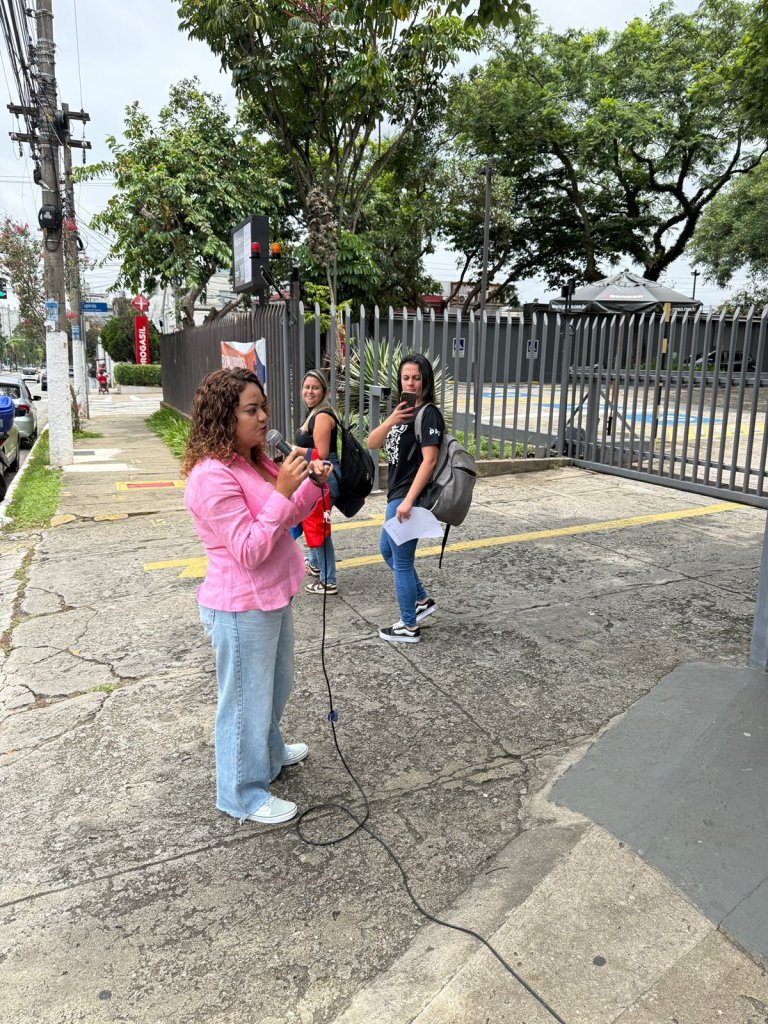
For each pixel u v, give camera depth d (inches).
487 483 350.3
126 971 85.2
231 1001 81.0
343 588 211.5
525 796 115.1
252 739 108.0
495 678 154.0
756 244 956.6
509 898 94.0
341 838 107.1
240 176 714.2
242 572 100.3
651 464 345.4
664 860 98.1
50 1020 79.0
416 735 133.2
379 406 320.2
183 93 708.0
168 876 100.4
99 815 114.0
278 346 361.4
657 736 127.3
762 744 122.0
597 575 216.8
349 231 737.6
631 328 347.6
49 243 428.1
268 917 92.8
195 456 96.8
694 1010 77.2
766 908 89.1
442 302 1387.8
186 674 161.6
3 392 615.2
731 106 906.7
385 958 86.2
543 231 1177.4
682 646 166.6
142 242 697.0
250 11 547.5
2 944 89.3
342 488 185.3
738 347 323.3
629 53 999.0
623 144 1003.9
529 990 80.0
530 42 989.8
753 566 223.8
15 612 202.1
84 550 260.2
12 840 108.7
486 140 1043.9
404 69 676.7
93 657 171.6
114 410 1037.8
